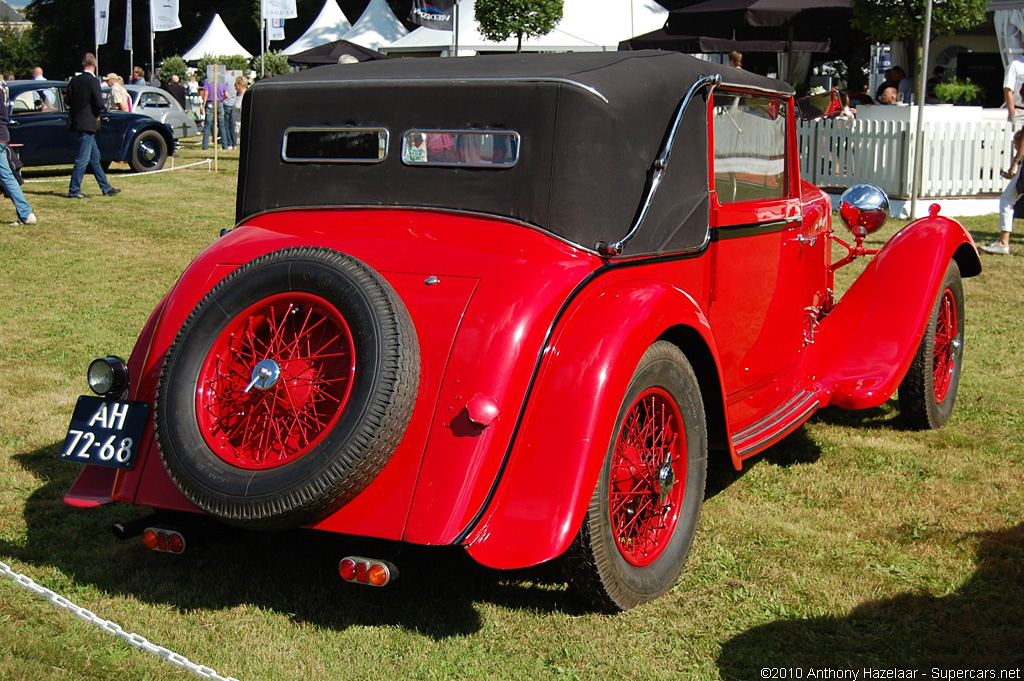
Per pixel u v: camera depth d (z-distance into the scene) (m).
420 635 3.10
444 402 2.88
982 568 3.55
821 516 4.02
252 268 3.10
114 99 19.80
